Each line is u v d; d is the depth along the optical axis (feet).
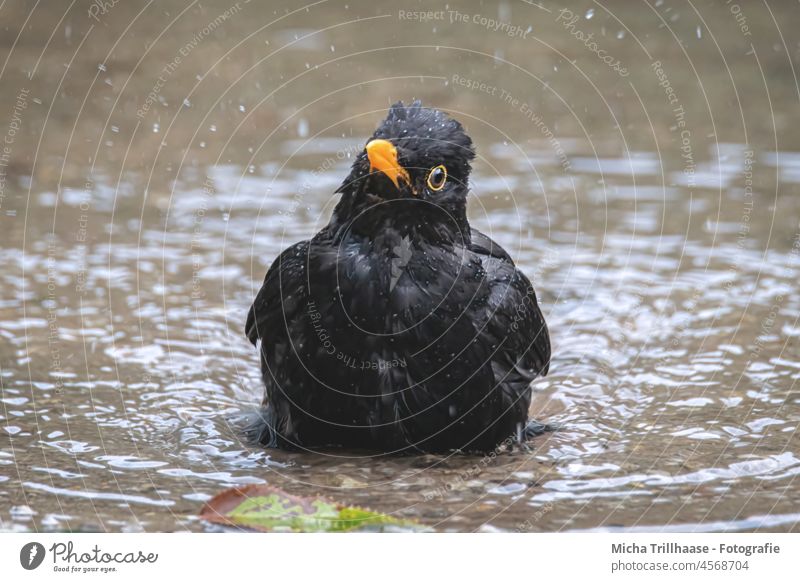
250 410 31.86
